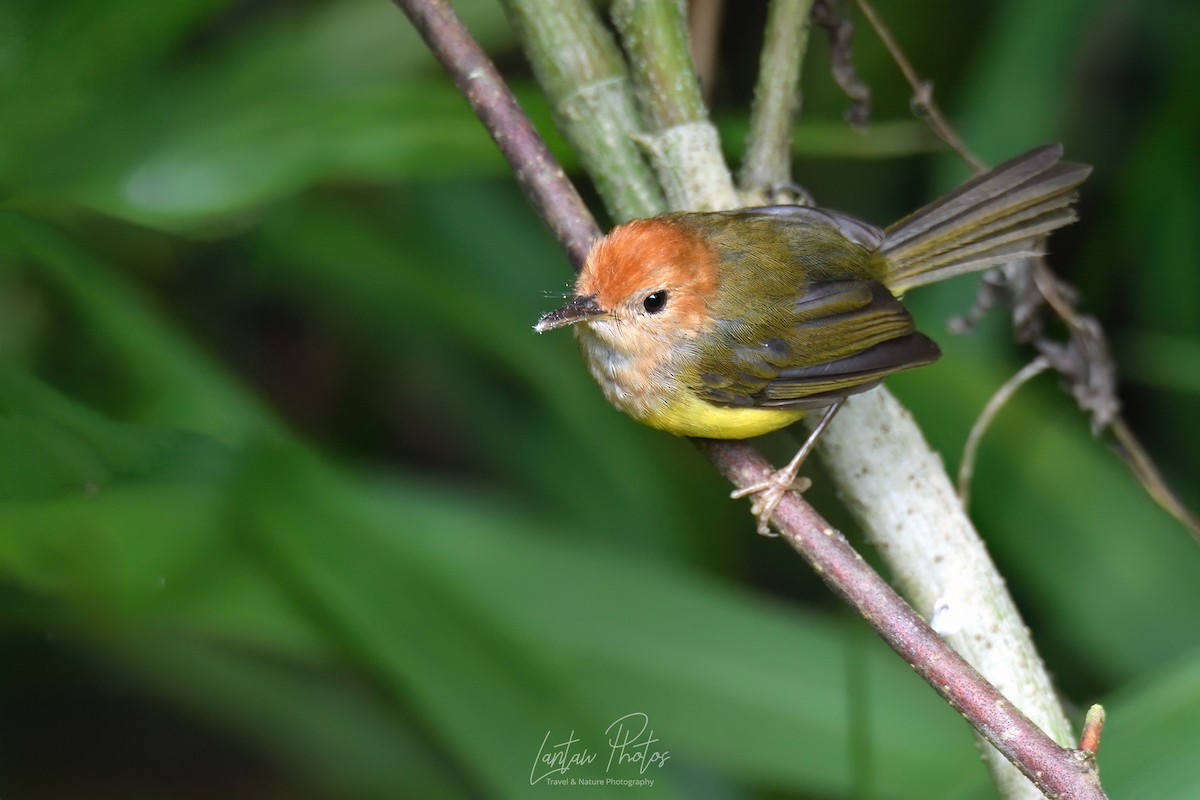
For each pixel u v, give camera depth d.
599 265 6.38
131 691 10.07
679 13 6.49
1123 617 7.60
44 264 7.11
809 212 6.98
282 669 8.88
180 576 6.32
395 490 6.91
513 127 6.23
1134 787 5.40
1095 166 10.34
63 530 6.26
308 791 10.41
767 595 9.81
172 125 7.10
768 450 9.87
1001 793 5.41
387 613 6.33
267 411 7.22
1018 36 9.46
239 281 9.99
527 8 6.64
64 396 6.29
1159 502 7.00
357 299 9.77
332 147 7.07
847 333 6.54
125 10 6.87
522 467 9.59
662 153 6.59
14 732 10.27
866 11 6.73
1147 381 9.20
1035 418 8.09
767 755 6.50
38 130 6.90
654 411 6.63
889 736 6.73
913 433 6.18
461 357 9.94
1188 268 9.27
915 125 7.94
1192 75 9.05
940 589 5.84
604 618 6.71
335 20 7.90
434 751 8.50
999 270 7.18
